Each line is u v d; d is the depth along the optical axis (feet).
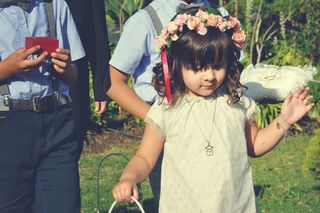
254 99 17.40
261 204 28.94
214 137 14.92
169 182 15.12
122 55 16.97
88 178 34.58
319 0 48.44
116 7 49.93
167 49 15.05
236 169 14.94
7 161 15.87
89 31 20.43
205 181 14.82
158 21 16.84
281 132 15.48
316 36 48.47
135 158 15.25
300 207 28.50
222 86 15.19
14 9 15.94
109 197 30.40
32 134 15.89
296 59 49.01
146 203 28.96
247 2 48.62
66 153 16.29
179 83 15.07
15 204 16.16
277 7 49.70
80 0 20.25
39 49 15.46
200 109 15.06
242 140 15.15
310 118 45.01
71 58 16.79
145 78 17.17
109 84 17.12
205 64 14.51
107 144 42.39
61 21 16.57
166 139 15.25
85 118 20.22
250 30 49.57
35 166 16.19
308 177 31.09
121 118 45.52
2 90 15.69
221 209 14.78
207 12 15.03
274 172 34.68
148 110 16.85
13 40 15.88
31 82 15.76
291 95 15.46
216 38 14.49
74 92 19.88
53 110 16.01
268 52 50.83
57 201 16.22
